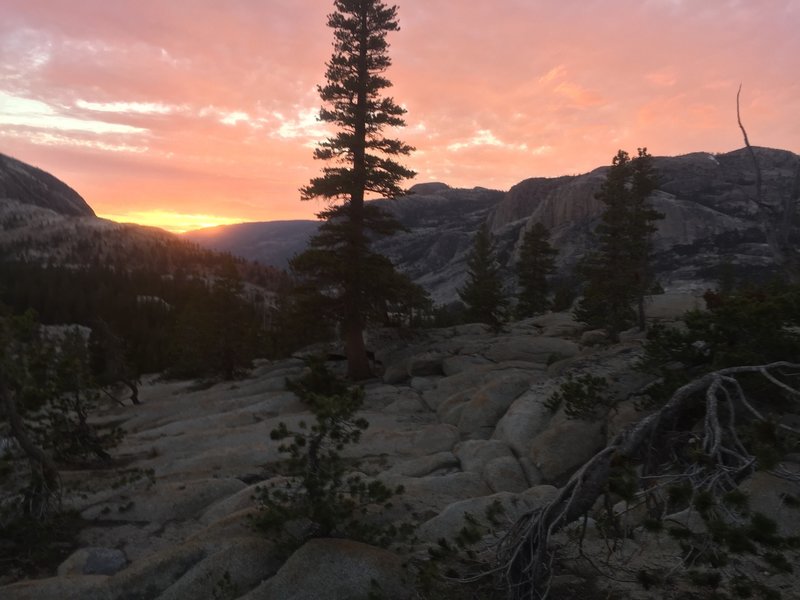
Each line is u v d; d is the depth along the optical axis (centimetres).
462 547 752
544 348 2630
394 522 1051
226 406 2409
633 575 670
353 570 762
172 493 1286
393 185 2686
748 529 477
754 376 1079
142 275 15850
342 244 2802
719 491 552
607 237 2850
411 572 772
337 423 885
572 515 606
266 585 753
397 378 2652
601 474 608
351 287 2617
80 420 1634
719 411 929
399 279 2664
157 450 1762
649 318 3022
